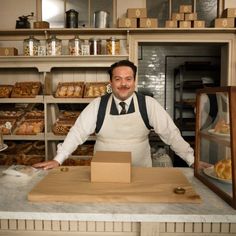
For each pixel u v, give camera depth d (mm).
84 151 2906
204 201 1013
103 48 3088
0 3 3139
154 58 5230
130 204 984
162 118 1844
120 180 1152
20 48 3143
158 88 5258
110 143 1921
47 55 2789
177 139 1809
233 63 3055
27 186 1188
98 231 983
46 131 2877
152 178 1203
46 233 994
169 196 1005
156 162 2850
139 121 1875
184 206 967
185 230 959
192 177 1313
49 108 2988
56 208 958
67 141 1794
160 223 954
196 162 1311
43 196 1012
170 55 5215
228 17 2840
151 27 2826
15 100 2883
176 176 1231
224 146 1112
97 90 2918
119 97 1808
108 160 1168
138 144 1920
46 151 2895
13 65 2842
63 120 2969
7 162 2922
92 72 3213
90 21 3158
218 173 1141
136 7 3146
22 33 3031
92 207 962
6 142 3127
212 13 3193
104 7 3146
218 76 4898
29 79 3230
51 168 1483
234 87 931
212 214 907
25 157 2936
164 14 3227
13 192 1116
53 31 2939
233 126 928
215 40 3018
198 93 1287
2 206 978
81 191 1052
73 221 979
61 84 3059
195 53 5215
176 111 5207
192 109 5148
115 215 911
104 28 2842
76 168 1377
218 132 1112
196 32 2979
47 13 3158
